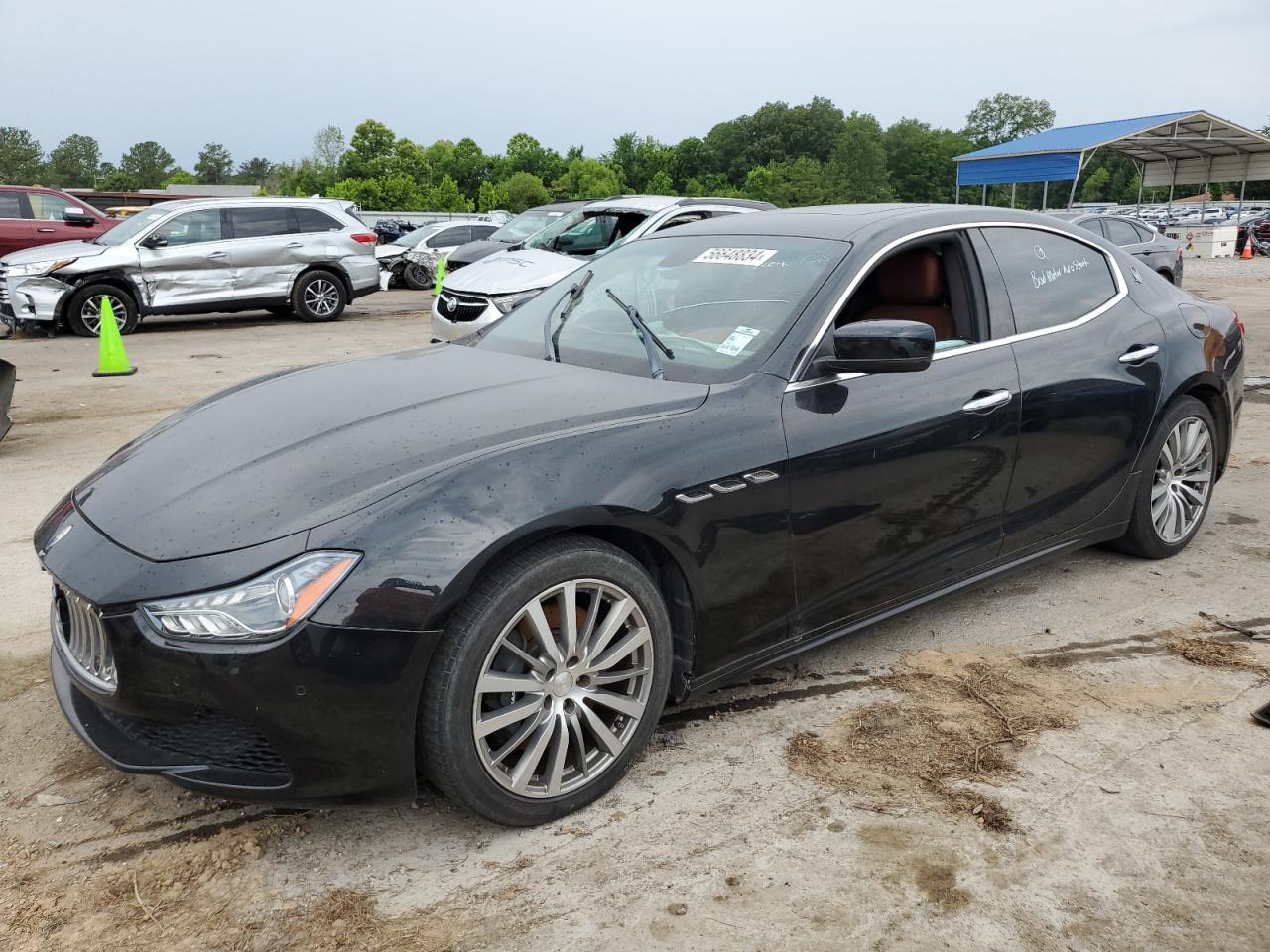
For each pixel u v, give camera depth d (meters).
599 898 2.29
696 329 3.20
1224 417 4.46
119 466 2.84
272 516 2.32
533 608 2.42
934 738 2.98
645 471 2.59
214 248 13.51
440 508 2.32
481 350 3.57
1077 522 3.90
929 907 2.26
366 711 2.25
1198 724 3.07
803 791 2.71
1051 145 32.34
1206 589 4.16
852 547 3.08
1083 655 3.55
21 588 4.16
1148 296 4.22
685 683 2.83
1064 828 2.54
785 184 130.00
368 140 96.50
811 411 2.93
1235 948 2.14
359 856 2.46
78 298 12.66
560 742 2.52
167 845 2.50
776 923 2.21
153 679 2.25
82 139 165.62
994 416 3.38
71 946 2.15
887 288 3.56
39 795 2.71
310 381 3.25
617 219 10.04
